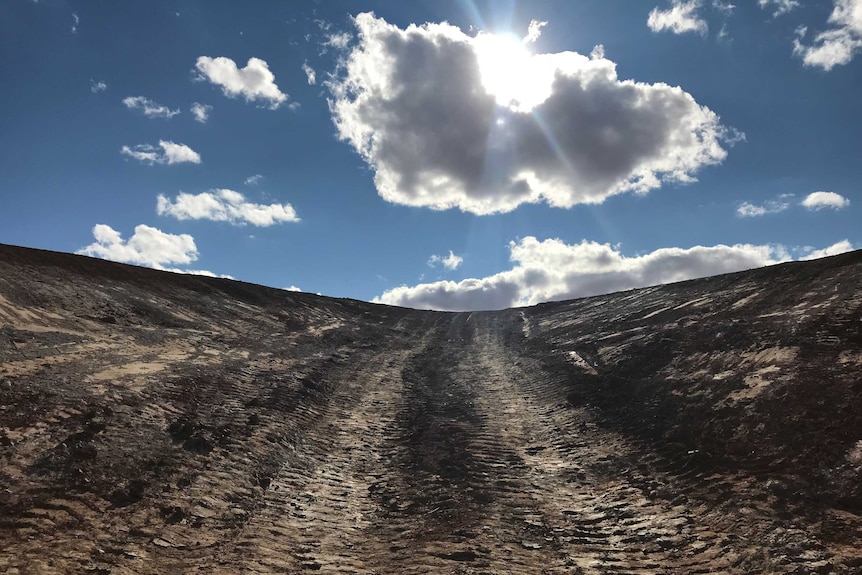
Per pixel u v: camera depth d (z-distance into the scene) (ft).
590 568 21.83
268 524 25.85
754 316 64.13
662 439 36.91
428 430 45.19
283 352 79.30
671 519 25.88
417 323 143.54
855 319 46.75
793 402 33.99
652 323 83.30
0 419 30.32
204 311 107.24
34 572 17.87
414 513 28.35
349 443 41.65
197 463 31.09
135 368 49.67
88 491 24.73
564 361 73.26
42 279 85.10
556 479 33.68
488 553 23.31
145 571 19.49
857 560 19.22
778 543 21.36
